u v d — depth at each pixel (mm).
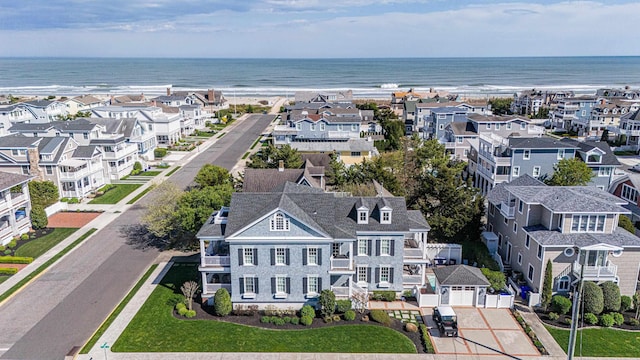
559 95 160375
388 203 40656
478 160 72750
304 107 122000
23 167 68062
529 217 41906
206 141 113250
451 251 47312
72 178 67062
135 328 36000
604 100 126750
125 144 82500
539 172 64812
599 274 38469
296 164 66375
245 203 39344
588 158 63844
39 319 37250
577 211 38750
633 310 38938
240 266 37625
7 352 33031
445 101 133125
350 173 61281
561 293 39719
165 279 44125
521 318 37656
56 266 46719
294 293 38344
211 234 38000
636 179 58094
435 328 36500
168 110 116875
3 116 110000
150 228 49219
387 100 187625
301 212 37344
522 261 43281
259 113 165375
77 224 58406
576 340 34969
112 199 68375
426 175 53875
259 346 33969
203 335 35188
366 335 35406
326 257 37375
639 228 55094
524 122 86250
